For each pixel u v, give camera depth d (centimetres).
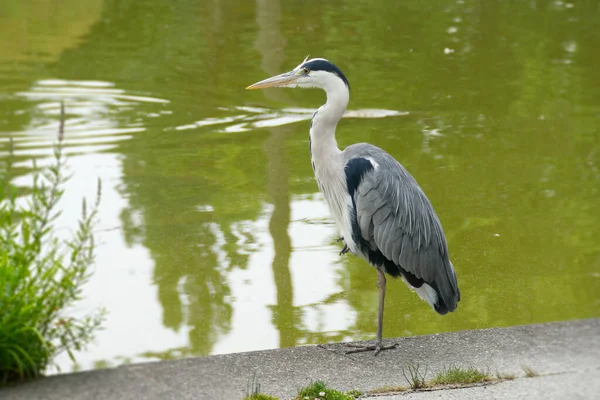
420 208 876
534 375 742
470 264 1126
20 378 685
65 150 1552
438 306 906
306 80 909
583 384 713
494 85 2177
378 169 876
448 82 2197
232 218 1252
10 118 1781
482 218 1284
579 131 1772
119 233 1167
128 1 3347
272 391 705
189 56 2478
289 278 1059
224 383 713
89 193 1316
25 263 701
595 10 3347
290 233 1203
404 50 2581
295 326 934
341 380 736
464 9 3322
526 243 1195
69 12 3127
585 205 1345
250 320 943
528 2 3503
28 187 1303
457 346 813
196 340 888
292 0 3406
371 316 973
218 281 1040
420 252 872
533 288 1058
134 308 955
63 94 2025
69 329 730
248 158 1556
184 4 3319
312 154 920
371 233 881
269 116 1869
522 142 1683
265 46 2608
